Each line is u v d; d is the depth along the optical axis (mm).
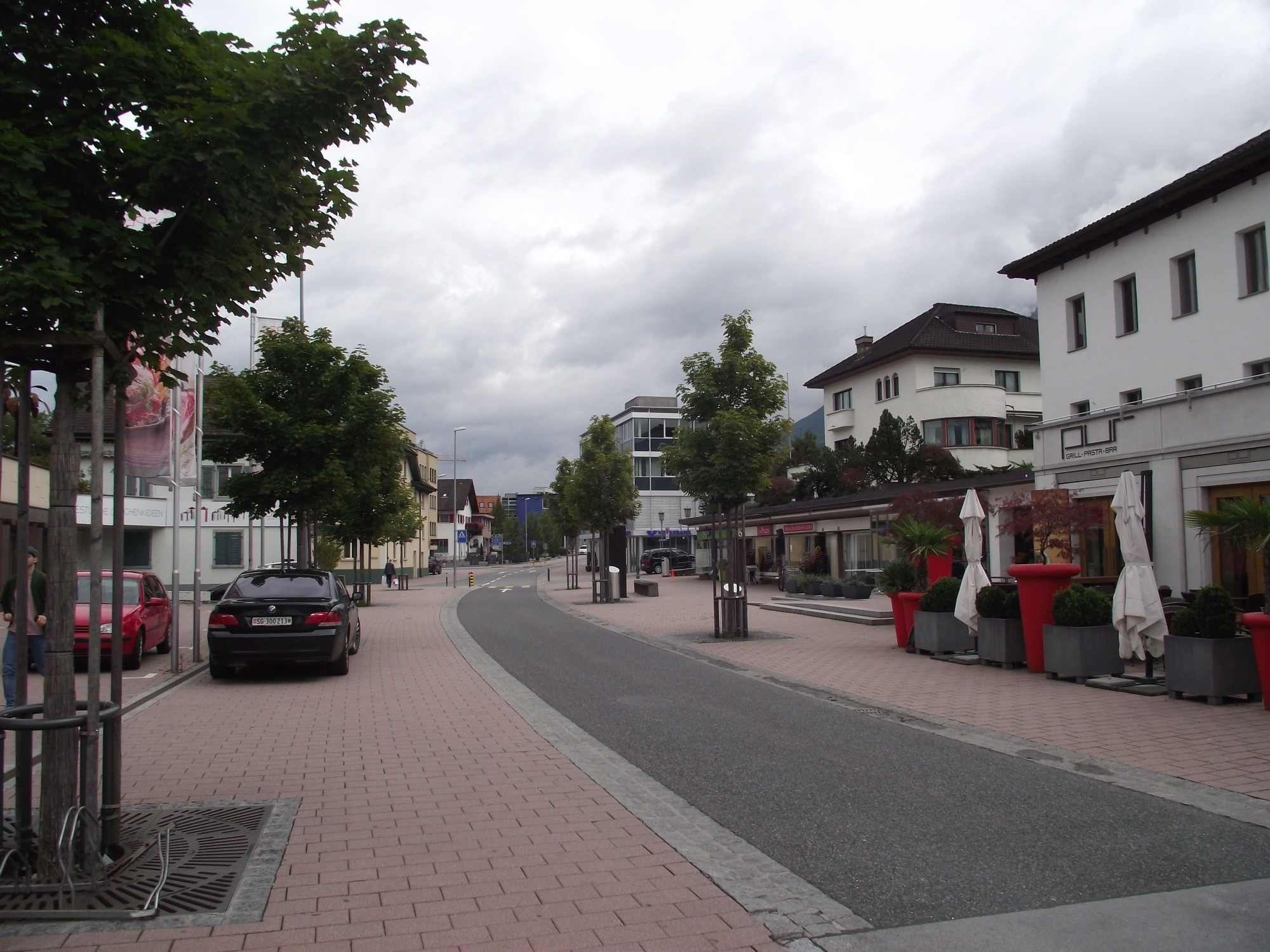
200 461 15297
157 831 5598
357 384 17281
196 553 15328
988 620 13078
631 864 5070
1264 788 6500
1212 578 15289
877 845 5375
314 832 5664
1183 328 22000
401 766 7535
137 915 4242
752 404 18781
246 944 3986
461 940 4047
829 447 49562
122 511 5195
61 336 4582
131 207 5023
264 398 17000
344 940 4039
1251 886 4656
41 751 4730
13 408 6523
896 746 8203
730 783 6871
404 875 4898
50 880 4566
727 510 18812
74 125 4770
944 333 47438
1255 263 20516
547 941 4035
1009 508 18062
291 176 5301
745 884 4738
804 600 28734
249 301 5781
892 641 17391
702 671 13594
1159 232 22734
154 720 9742
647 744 8367
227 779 7086
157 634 15562
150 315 4984
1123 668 11445
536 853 5262
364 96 5129
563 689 11922
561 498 38094
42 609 9922
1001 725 8953
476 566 100750
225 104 4676
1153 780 6793
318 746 8344
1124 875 4832
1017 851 5234
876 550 32281
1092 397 24828
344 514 29125
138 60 4793
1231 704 9523
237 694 11656
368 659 15484
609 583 32031
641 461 72375
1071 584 12305
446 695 11453
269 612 12461
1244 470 14711
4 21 4746
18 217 4305
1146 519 16734
